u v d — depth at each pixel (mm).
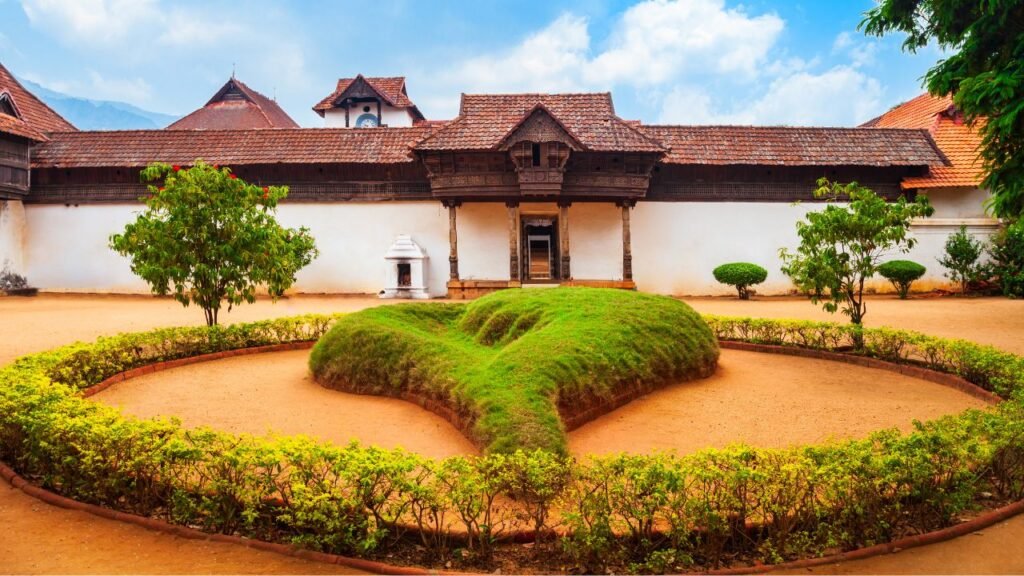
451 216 19984
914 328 12156
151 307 16891
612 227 21219
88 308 16469
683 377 7902
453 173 19469
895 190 21312
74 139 21500
